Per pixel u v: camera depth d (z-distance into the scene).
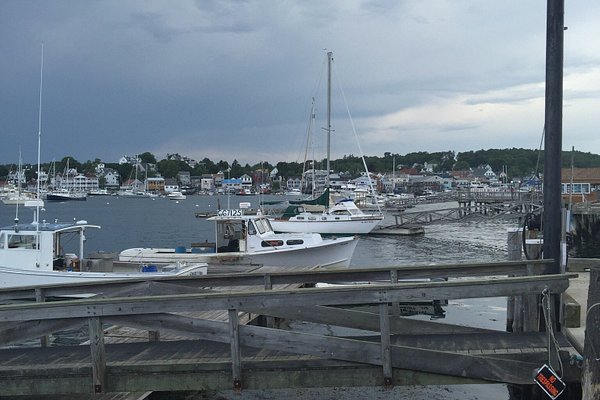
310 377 6.55
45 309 6.45
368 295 6.36
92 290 9.09
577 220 41.19
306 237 21.89
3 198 110.62
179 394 8.31
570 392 6.59
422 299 6.35
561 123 7.64
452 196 67.38
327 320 8.16
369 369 6.50
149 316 6.50
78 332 14.29
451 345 7.34
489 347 7.20
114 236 48.69
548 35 7.56
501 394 8.32
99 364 6.47
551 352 6.45
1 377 6.68
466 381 6.45
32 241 16.41
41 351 7.44
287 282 9.15
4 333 6.57
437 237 43.50
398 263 29.20
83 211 92.69
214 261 20.94
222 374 6.58
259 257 21.14
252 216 22.03
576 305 8.25
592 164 98.00
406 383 6.44
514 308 9.87
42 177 129.00
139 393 7.47
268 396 8.27
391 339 7.63
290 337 6.44
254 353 7.03
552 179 7.71
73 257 17.50
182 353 7.09
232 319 6.41
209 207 106.88
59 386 6.67
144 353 7.11
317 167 60.03
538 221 9.94
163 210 96.94
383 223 49.88
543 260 7.86
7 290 9.12
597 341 5.48
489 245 38.12
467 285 6.37
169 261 20.50
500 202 56.56
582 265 13.84
